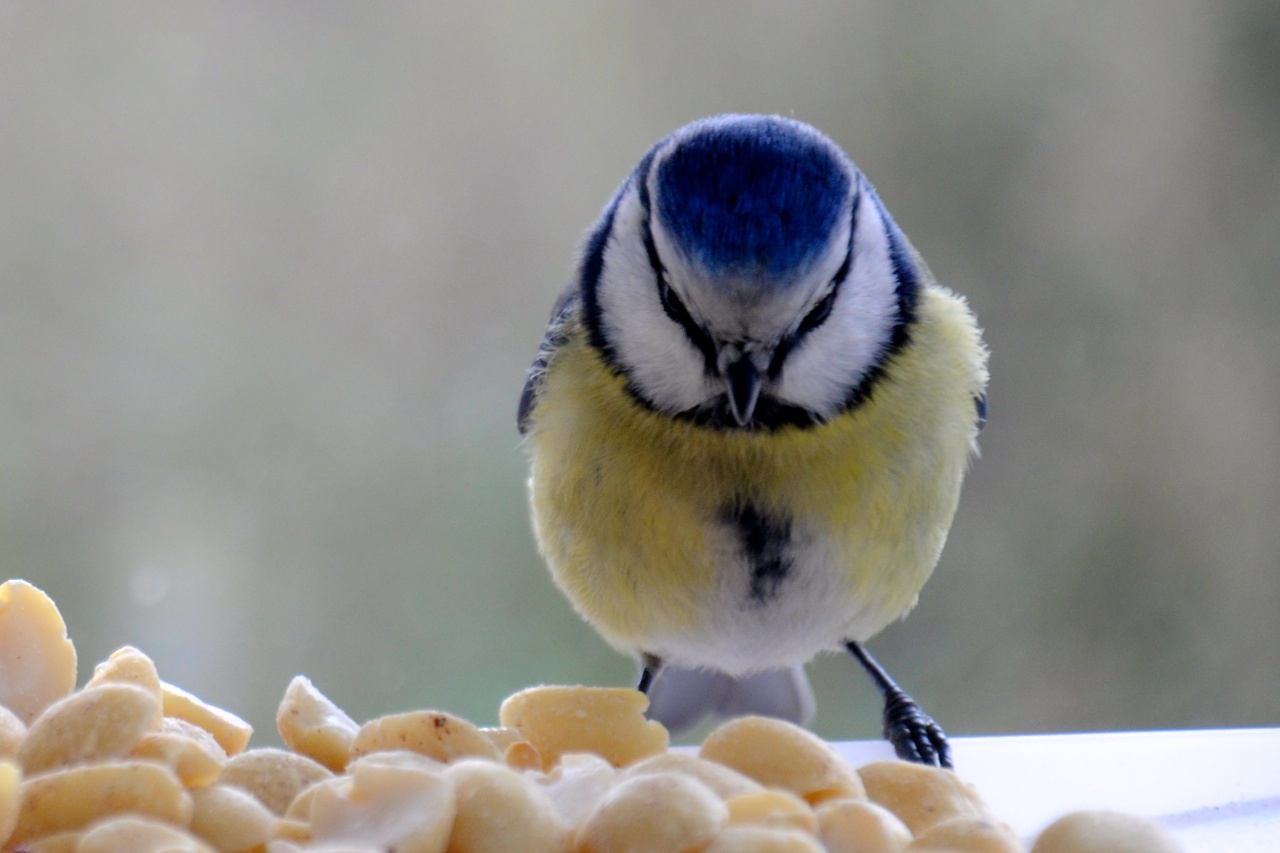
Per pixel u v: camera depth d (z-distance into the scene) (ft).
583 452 5.95
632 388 5.93
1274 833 5.78
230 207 10.62
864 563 5.95
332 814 5.70
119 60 10.84
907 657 8.56
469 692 7.88
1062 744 5.89
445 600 8.36
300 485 9.12
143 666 5.78
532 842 5.69
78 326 9.93
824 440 5.92
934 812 5.75
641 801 5.68
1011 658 8.71
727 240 5.88
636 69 10.95
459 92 11.01
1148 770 5.85
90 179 10.55
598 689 5.81
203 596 8.65
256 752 5.76
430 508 8.86
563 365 5.97
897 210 10.06
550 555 5.99
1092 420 9.34
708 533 5.93
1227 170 9.74
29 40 10.71
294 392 9.73
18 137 10.53
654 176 5.91
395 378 9.97
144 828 5.66
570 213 10.76
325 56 11.05
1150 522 9.12
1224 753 5.87
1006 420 9.39
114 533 9.00
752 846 5.66
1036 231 9.85
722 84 10.78
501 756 5.77
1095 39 10.05
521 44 11.11
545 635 7.97
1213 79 9.88
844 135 10.32
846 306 5.91
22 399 9.46
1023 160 9.98
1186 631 8.87
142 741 5.73
